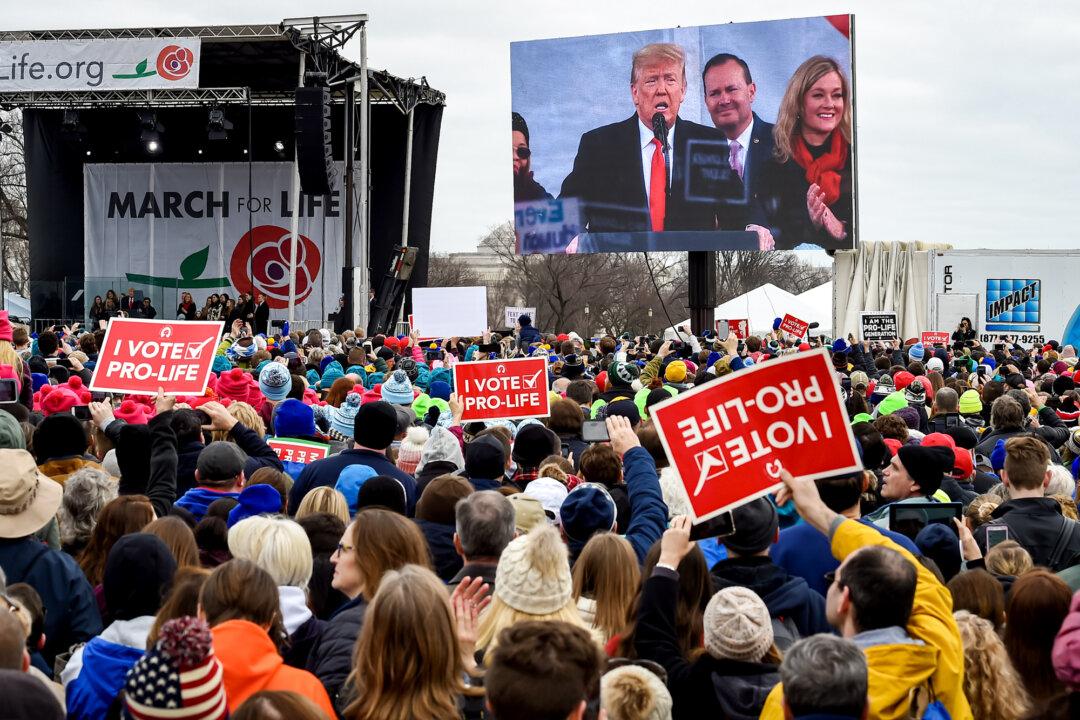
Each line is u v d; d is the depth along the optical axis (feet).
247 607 15.90
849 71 124.16
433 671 14.80
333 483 28.50
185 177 147.23
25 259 225.97
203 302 147.74
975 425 52.80
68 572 20.42
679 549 17.44
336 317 126.11
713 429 17.99
